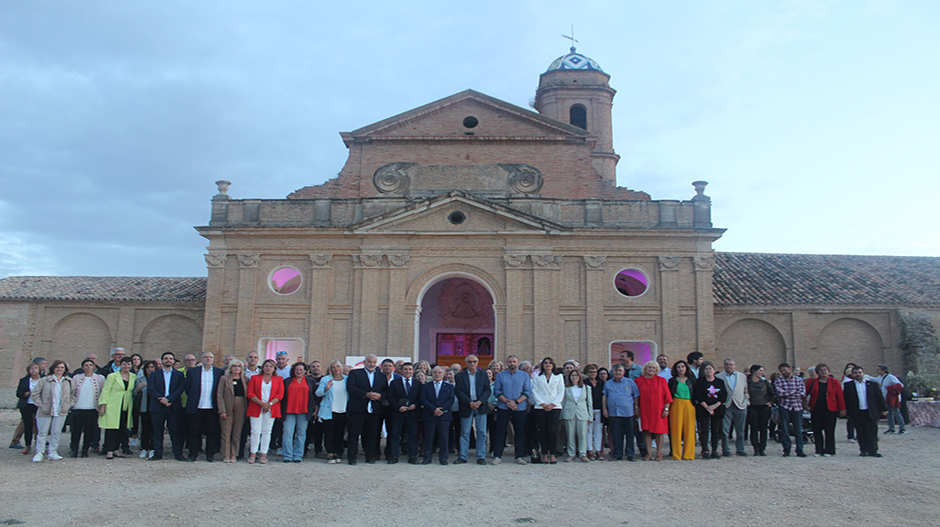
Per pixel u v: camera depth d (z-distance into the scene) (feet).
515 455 47.14
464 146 93.97
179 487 35.70
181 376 48.01
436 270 86.69
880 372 67.36
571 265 86.74
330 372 49.96
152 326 99.96
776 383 51.57
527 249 86.28
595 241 86.79
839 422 79.77
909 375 87.30
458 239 86.84
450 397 47.44
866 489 35.83
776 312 93.45
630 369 53.67
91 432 48.16
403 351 84.28
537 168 92.22
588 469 43.65
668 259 86.33
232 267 87.61
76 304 100.42
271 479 38.58
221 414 46.26
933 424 70.95
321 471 42.16
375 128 95.20
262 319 86.12
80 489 34.94
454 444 54.19
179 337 99.40
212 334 85.35
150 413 48.70
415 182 90.48
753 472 41.63
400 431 47.47
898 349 92.84
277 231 86.99
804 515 29.99
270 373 46.93
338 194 93.45
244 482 37.47
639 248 86.63
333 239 87.56
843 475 40.27
